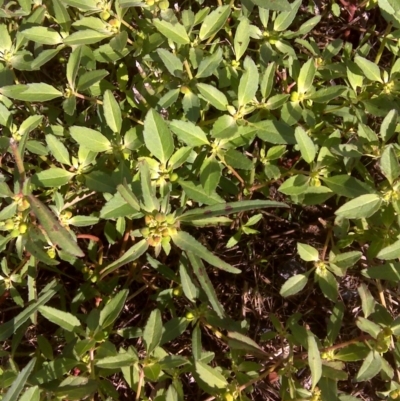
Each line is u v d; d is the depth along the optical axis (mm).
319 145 414
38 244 344
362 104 415
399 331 322
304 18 540
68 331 360
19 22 467
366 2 504
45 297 351
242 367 361
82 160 376
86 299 441
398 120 399
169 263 470
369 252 388
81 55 396
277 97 378
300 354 346
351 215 343
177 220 316
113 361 325
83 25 394
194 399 453
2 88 387
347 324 463
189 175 374
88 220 380
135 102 420
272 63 372
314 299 480
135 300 480
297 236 490
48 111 466
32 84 388
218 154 358
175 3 477
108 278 448
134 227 449
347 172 390
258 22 486
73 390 313
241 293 490
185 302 434
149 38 406
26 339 462
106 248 464
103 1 392
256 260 490
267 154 406
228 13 392
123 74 437
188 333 460
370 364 322
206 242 486
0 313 478
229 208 313
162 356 343
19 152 338
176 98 376
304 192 373
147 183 310
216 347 460
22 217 336
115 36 389
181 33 382
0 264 414
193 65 390
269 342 464
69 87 406
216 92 353
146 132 331
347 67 412
